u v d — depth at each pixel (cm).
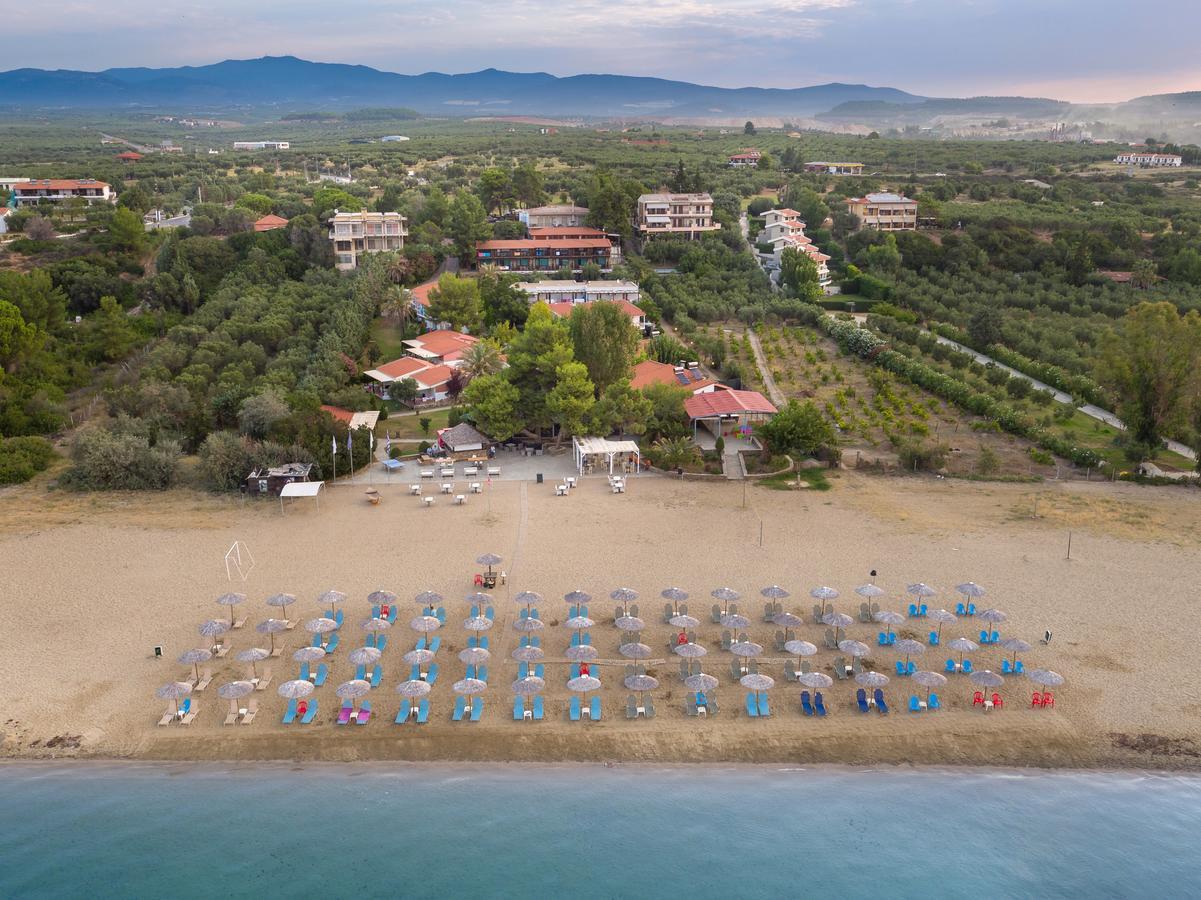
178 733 4494
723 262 16088
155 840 3866
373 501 7306
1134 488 7538
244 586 5862
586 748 4441
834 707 4700
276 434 7938
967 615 5469
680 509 7200
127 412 9206
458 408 9381
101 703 4672
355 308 12281
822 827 4012
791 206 19812
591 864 3781
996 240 16350
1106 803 4119
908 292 14962
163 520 6962
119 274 14838
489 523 6931
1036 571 5994
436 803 4125
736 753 4425
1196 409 7912
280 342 11469
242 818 4012
